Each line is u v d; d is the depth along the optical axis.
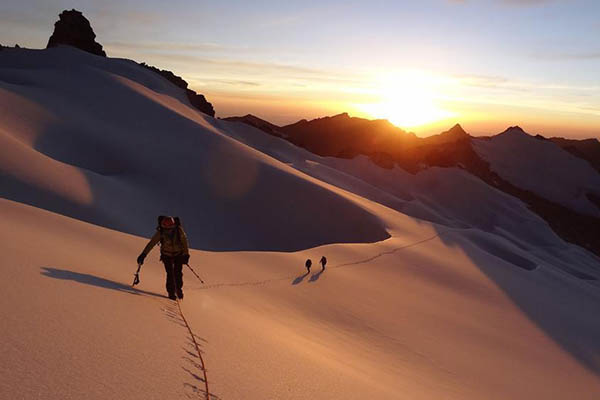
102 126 73.56
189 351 5.46
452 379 14.81
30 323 4.44
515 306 30.75
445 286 31.11
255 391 5.02
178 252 8.96
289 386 5.77
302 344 10.05
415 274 31.78
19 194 38.47
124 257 13.53
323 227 65.50
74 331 4.66
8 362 3.52
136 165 66.50
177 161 71.75
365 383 8.05
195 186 67.25
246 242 61.16
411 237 53.19
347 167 191.50
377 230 61.69
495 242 68.56
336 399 6.09
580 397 18.00
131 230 42.53
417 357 16.12
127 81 108.75
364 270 29.17
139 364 4.45
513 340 23.55
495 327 24.92
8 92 66.50
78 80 94.81
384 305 22.42
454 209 182.25
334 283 23.31
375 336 17.30
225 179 71.25
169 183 65.75
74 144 64.19
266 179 72.94
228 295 14.32
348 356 11.76
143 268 12.80
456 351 18.59
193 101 173.25
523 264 63.25
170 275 8.94
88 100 84.50
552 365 21.17
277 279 21.05
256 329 9.09
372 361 12.91
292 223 65.88
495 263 46.06
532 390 16.62
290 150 181.38
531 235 167.38
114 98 89.94
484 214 180.00
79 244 12.28
